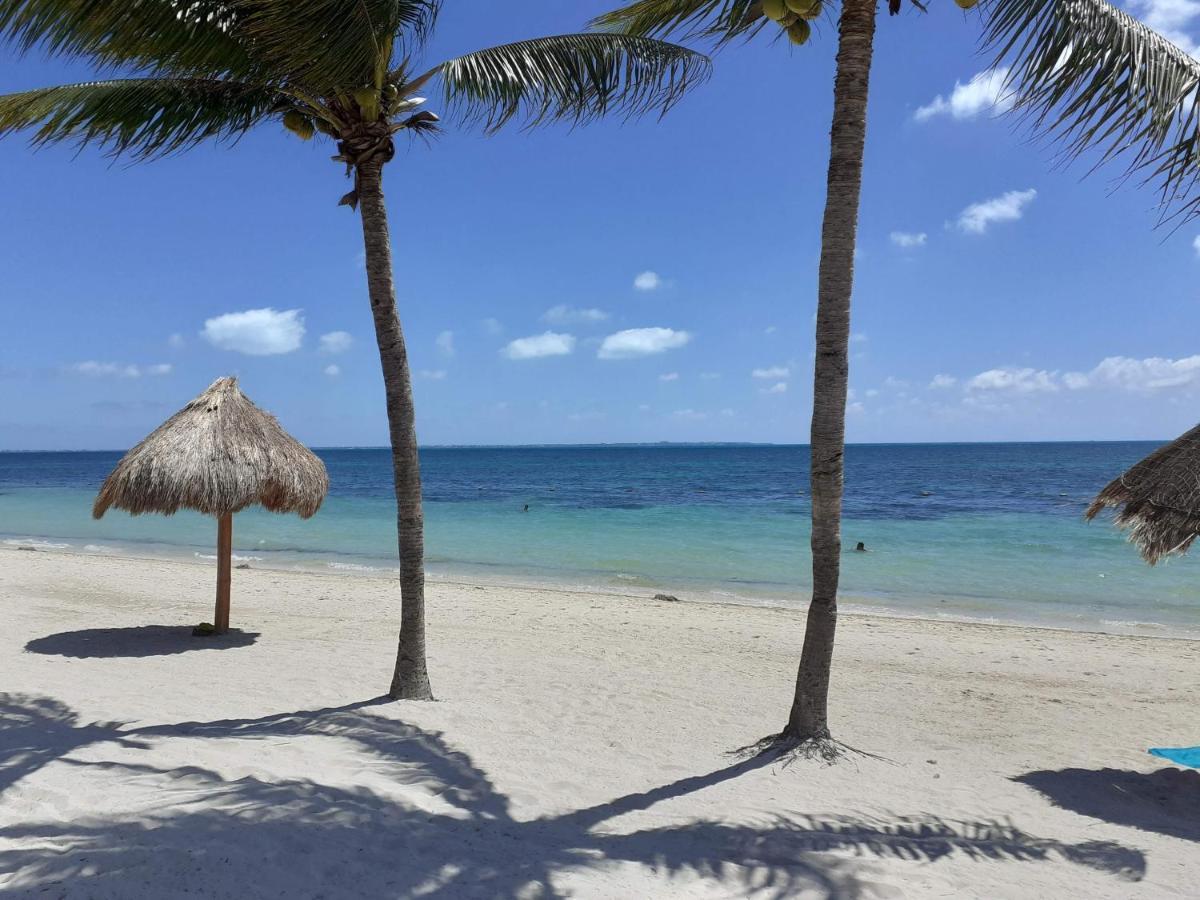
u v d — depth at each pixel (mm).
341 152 5828
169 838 3324
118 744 4762
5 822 3490
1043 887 3775
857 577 16906
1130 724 7230
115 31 4754
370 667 8039
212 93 5820
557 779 4938
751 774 5180
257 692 6789
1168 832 4766
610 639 10258
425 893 3082
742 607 13172
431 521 29109
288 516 30031
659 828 4145
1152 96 4152
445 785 4551
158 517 29688
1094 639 11000
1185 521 5223
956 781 5500
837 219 4934
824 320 5051
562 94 6160
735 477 70500
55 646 8633
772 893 3363
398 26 5496
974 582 16328
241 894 2947
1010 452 147125
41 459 191625
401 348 6145
